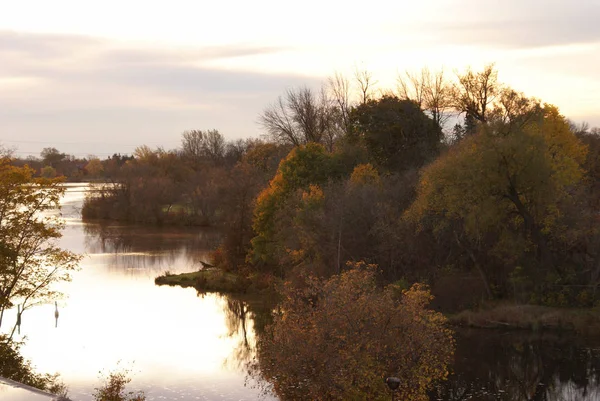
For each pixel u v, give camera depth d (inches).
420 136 3063.5
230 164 6943.9
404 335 1256.8
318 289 1405.0
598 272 2052.2
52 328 2081.7
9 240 1768.0
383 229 2203.5
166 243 4114.2
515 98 2967.5
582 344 1793.8
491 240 2181.3
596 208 2347.4
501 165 2043.6
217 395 1459.2
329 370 1222.3
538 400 1393.9
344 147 3002.0
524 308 2006.6
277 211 2758.4
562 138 2370.8
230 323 2176.4
